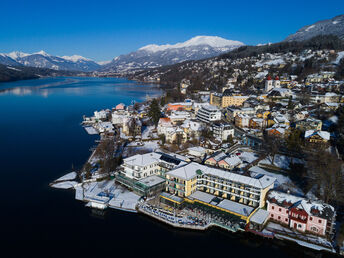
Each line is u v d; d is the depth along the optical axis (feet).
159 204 318.86
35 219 294.66
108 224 287.89
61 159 476.54
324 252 240.12
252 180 299.79
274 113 654.12
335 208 303.68
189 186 313.94
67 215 303.07
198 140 542.98
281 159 454.40
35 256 238.68
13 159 477.36
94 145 558.97
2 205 322.55
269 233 261.85
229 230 273.54
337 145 467.11
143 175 354.74
